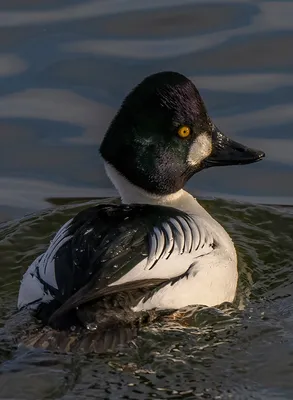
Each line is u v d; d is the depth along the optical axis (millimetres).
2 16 18516
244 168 15531
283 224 14055
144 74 16625
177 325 10469
